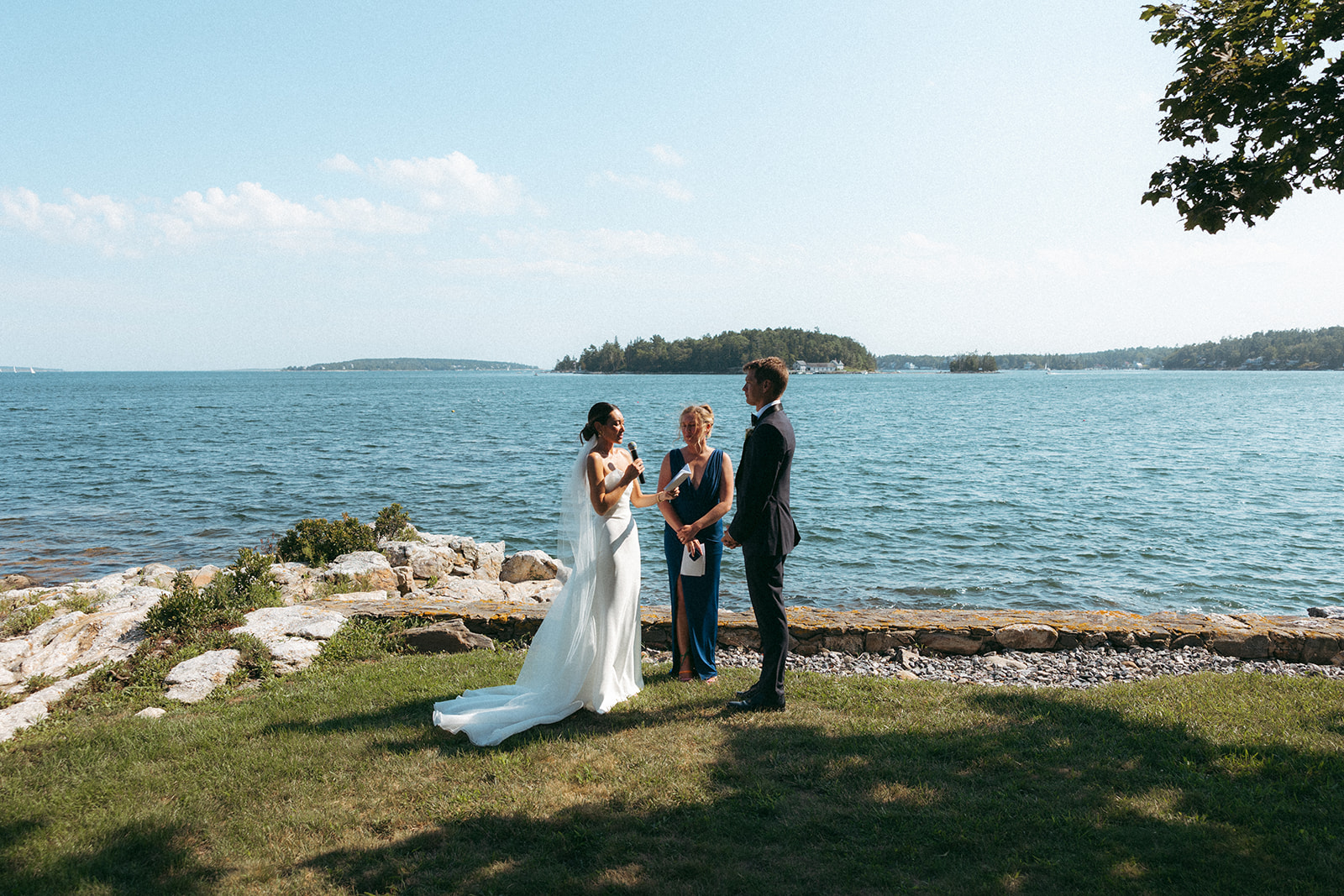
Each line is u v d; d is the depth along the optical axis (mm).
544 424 54000
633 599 5375
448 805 3807
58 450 35156
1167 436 41906
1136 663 6922
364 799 3906
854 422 55531
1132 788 3891
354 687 5629
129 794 4004
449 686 5578
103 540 17297
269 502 21922
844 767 4145
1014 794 3826
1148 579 13422
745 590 12367
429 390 136750
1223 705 5102
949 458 32188
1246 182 5301
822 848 3375
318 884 3201
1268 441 38500
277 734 4734
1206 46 5559
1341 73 4887
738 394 114250
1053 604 12039
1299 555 15000
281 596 8430
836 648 7262
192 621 6844
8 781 4176
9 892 3111
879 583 13234
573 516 5105
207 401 89500
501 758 4312
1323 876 3113
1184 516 18922
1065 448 36031
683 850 3396
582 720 4945
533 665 5148
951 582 13281
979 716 4910
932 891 3059
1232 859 3244
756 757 4297
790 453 4879
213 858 3412
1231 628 7402
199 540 17312
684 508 5707
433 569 12352
